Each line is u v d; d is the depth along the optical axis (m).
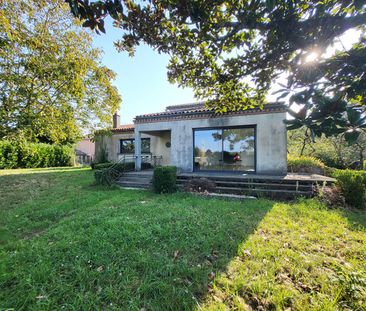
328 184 6.69
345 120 1.20
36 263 2.89
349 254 3.13
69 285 2.45
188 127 9.90
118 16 1.88
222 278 2.56
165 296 2.27
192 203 5.86
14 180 10.14
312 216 4.75
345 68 1.47
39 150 16.86
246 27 1.98
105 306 2.16
